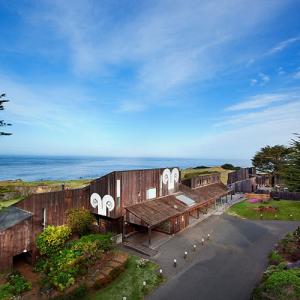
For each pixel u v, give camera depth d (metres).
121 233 29.45
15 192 44.56
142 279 20.17
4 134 23.09
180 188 41.12
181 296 18.08
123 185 29.44
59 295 17.61
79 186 51.81
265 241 29.27
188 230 32.94
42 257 24.62
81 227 28.17
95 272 20.38
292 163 29.88
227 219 38.50
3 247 22.33
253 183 64.75
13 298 17.58
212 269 22.16
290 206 45.25
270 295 15.07
